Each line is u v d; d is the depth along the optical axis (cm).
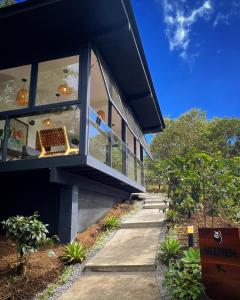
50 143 693
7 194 793
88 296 439
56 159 658
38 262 547
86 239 704
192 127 2334
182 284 399
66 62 767
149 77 1040
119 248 628
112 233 752
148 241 654
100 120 764
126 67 913
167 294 418
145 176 1559
